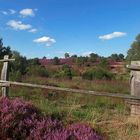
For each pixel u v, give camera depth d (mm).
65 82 20656
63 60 59344
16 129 6883
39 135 6648
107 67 45938
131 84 8773
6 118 7031
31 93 13070
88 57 59125
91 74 29906
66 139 6426
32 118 7352
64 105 10555
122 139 7266
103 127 7777
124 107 10008
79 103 11664
